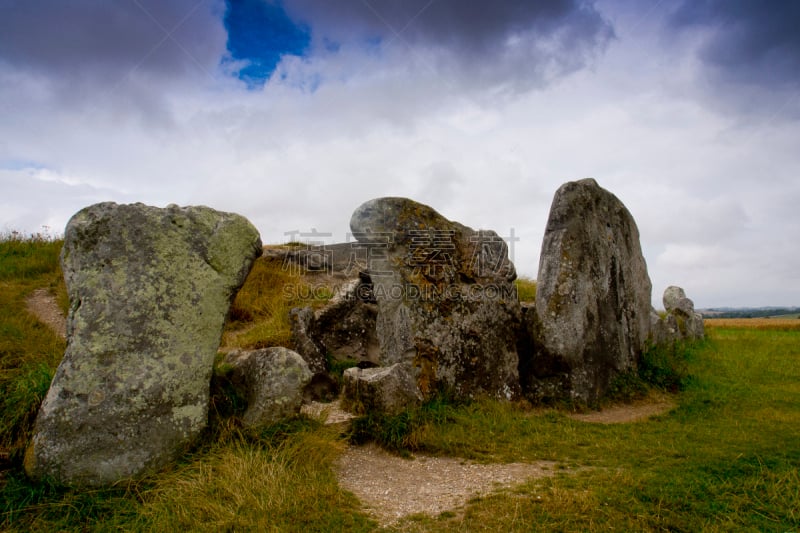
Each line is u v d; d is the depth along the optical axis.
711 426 6.75
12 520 3.96
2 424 5.21
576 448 5.84
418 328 7.27
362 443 5.88
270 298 11.46
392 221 7.55
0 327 7.71
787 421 6.96
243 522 3.84
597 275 8.88
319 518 3.99
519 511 4.09
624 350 9.35
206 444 4.98
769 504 4.21
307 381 5.70
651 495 4.30
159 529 3.79
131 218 5.05
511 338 8.41
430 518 4.08
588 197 8.95
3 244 12.91
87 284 4.80
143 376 4.77
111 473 4.52
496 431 6.30
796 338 16.41
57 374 4.62
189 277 5.15
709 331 17.73
